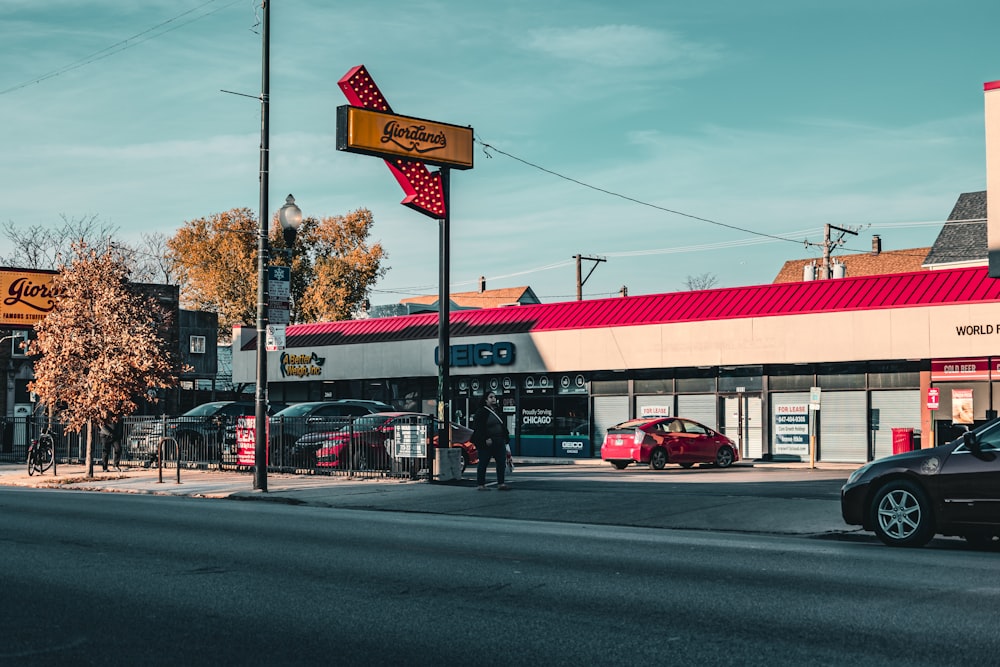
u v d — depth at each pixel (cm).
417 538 1334
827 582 970
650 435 3209
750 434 3641
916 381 3319
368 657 680
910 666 648
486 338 4197
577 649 700
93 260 2961
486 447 2128
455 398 4397
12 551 1188
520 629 764
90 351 2839
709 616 809
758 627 767
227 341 7519
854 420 3428
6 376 4809
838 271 4941
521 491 2069
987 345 3122
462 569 1059
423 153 2616
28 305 4391
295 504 2002
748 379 3653
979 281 3216
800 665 652
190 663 667
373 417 2605
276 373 4947
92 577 1002
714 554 1180
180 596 902
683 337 3697
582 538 1351
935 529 1248
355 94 2597
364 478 2497
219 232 7200
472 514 1789
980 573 1023
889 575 1012
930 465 1255
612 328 3866
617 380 3953
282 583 970
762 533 1481
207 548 1220
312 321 7325
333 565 1085
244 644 719
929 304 3225
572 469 3259
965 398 3222
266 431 2216
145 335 2925
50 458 3011
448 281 2531
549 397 4125
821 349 3406
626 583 969
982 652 684
